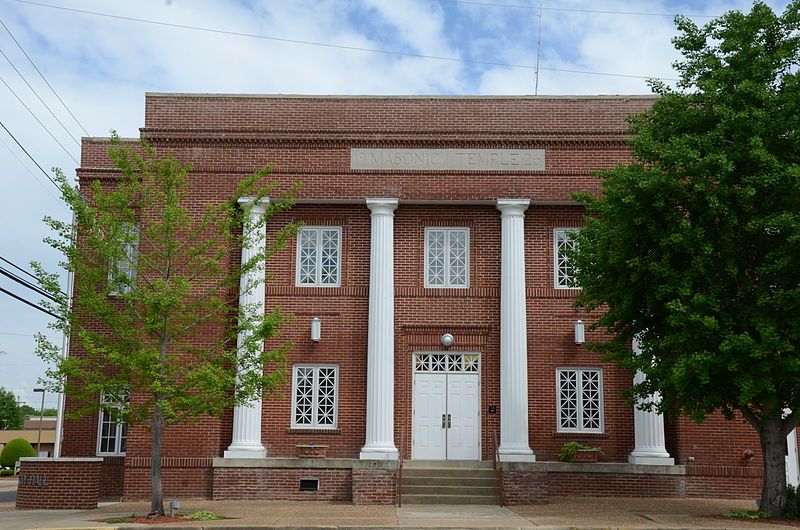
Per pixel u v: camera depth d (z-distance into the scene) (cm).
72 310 2141
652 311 1984
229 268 2486
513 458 2372
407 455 2466
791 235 1734
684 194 1866
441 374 2520
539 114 2572
